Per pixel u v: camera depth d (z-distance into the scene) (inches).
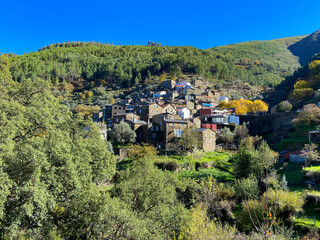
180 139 2018.9
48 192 701.9
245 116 2844.5
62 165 754.8
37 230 759.7
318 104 2440.9
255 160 1321.4
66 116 1031.6
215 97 4111.7
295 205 868.0
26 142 743.7
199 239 617.3
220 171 1669.5
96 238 781.3
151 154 1788.9
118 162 1824.6
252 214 862.5
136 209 963.3
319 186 1074.1
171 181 1206.9
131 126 2297.0
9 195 641.6
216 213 1000.9
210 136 2145.7
